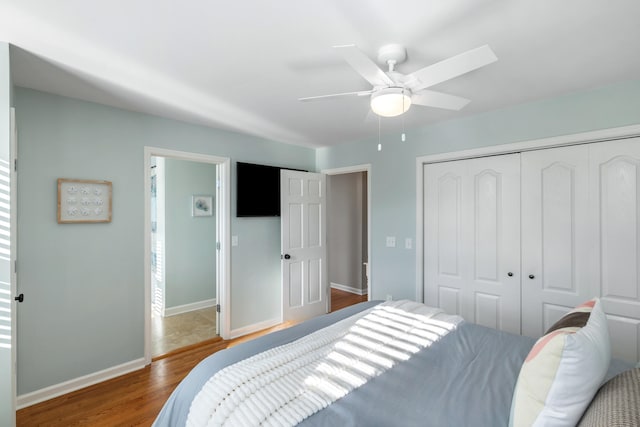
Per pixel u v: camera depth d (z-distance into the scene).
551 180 2.54
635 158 2.20
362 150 3.82
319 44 1.69
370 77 1.55
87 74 2.04
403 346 1.61
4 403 1.61
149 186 2.85
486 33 1.58
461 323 1.95
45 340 2.31
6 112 1.64
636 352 2.20
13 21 1.48
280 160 3.94
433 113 2.84
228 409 1.11
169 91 2.33
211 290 4.67
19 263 2.21
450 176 3.11
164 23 1.50
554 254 2.53
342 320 1.98
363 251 5.41
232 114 2.85
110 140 2.63
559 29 1.55
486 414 1.08
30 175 2.26
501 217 2.80
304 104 2.60
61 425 2.02
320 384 1.25
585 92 2.34
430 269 3.26
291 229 3.87
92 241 2.53
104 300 2.58
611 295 2.29
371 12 1.42
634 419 0.71
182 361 2.91
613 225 2.28
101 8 1.39
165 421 1.34
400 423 1.04
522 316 2.69
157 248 4.38
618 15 1.44
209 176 4.66
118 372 2.64
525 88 2.30
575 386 0.86
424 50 1.73
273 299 3.87
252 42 1.67
